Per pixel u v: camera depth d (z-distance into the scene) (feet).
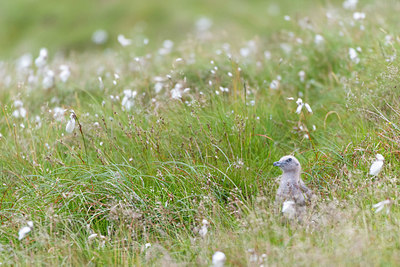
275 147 42.86
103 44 117.70
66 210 36.42
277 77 52.19
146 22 124.57
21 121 49.75
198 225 33.76
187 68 55.31
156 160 40.16
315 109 47.21
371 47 49.98
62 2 141.79
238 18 113.39
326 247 28.14
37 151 44.52
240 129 41.16
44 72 64.13
